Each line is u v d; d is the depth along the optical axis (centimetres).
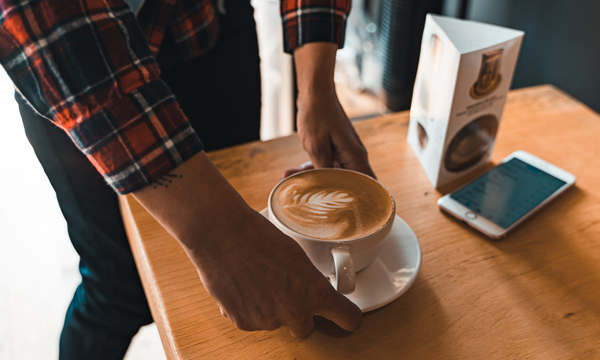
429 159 63
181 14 69
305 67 60
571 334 42
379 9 194
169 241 52
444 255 51
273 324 38
